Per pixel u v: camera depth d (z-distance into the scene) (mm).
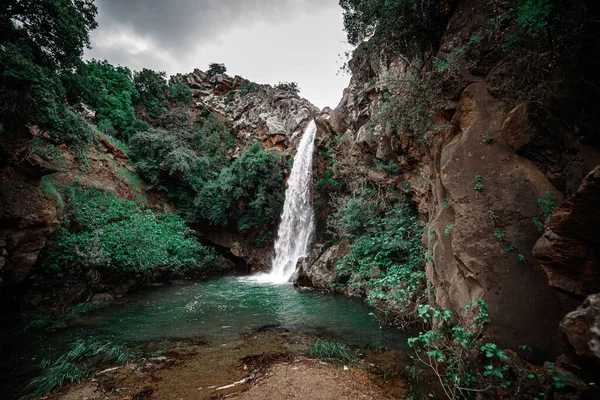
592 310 1896
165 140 18984
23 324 6938
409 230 8781
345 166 12867
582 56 3469
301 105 22156
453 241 4219
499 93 4496
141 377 4258
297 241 16875
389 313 7188
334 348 5102
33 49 6910
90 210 12773
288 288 11914
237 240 19422
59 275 9336
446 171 4633
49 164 7766
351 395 3633
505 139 4199
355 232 10805
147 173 18219
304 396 3615
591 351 1802
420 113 5988
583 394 2422
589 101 3492
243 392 3766
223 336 6012
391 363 4559
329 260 11328
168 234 15180
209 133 24328
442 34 6359
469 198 4234
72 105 9148
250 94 26516
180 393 3795
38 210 7578
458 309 4129
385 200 10430
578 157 3527
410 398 3516
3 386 4102
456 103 5246
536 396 2762
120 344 5613
